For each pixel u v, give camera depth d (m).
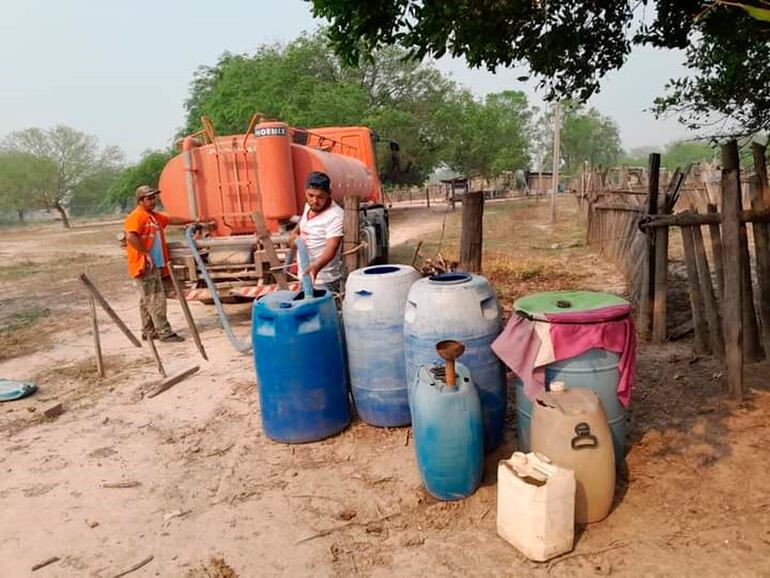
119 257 20.11
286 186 7.55
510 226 19.53
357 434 4.41
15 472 4.22
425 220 28.91
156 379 6.04
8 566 3.17
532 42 4.82
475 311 3.76
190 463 4.19
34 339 8.25
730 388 4.35
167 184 7.92
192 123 38.38
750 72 5.55
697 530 3.02
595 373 3.35
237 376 5.93
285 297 4.38
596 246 12.76
